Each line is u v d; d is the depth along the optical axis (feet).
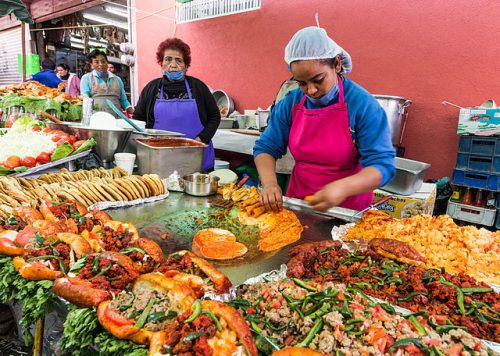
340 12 17.11
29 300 4.14
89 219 6.02
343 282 4.59
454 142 14.51
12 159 8.39
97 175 8.80
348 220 7.13
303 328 3.51
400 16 15.23
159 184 8.37
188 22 24.98
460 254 5.32
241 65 22.45
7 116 12.05
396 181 10.53
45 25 36.11
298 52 5.81
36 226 5.41
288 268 4.85
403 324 3.49
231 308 3.50
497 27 13.03
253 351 3.18
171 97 12.15
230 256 5.52
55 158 8.99
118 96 20.45
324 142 7.38
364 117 6.64
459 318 3.86
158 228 6.56
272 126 8.30
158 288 3.81
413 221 6.21
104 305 3.64
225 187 8.61
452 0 13.84
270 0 20.13
